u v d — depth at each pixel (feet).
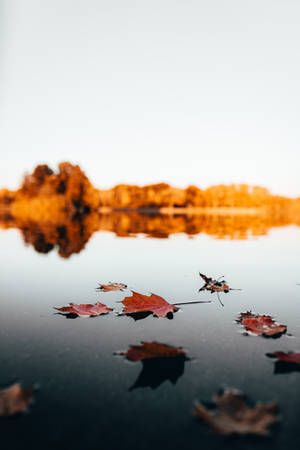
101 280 9.33
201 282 9.18
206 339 4.88
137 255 14.64
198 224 47.37
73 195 99.55
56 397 3.23
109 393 3.31
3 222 44.98
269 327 5.40
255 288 8.54
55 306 6.68
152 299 6.65
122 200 200.03
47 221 49.03
